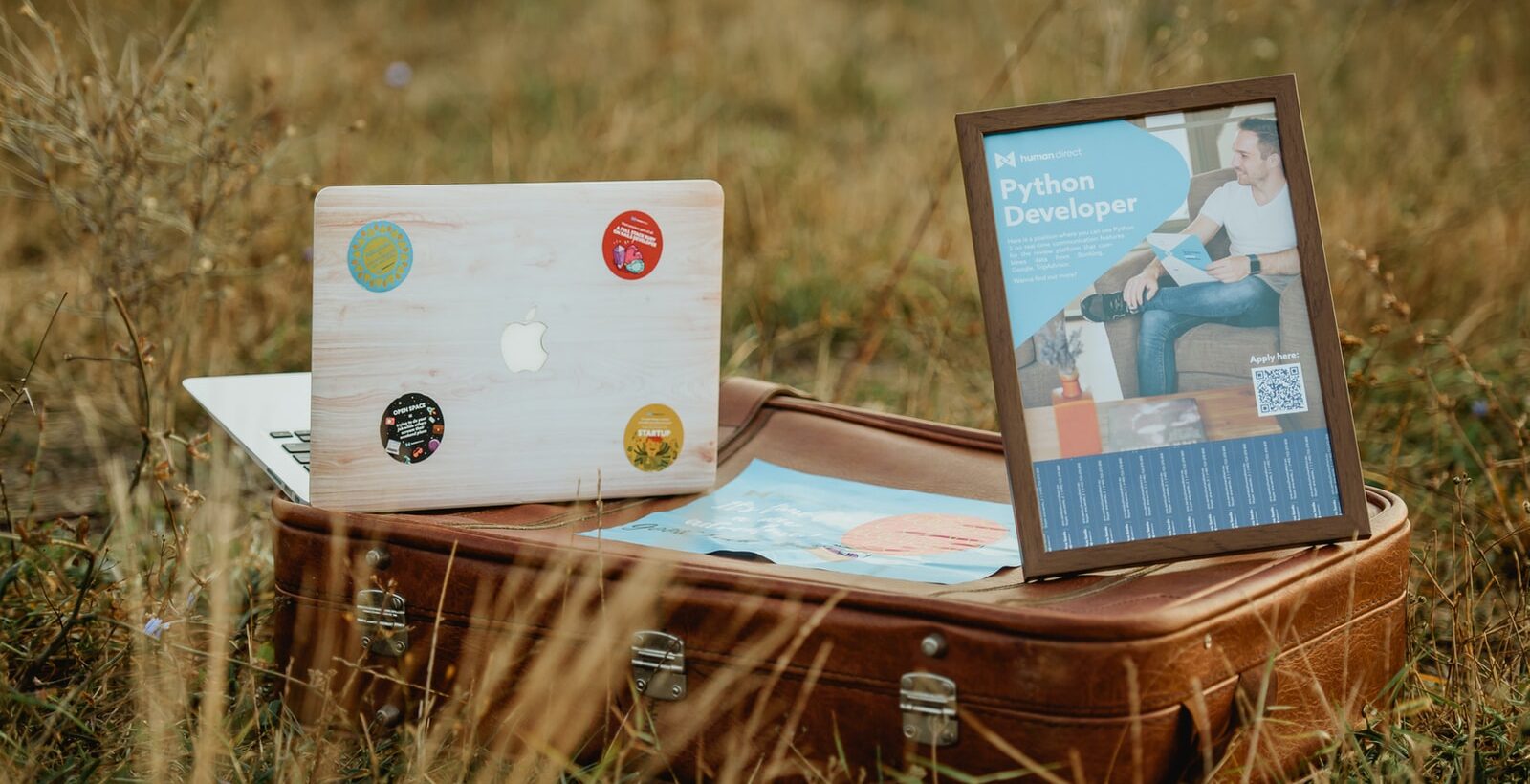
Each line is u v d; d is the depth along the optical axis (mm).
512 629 1878
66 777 1822
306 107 5445
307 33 7043
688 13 7977
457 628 1928
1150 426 1876
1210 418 1888
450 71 6965
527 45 7547
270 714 1970
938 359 3652
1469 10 6363
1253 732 1742
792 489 2307
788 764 1775
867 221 4902
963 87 6891
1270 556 1878
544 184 2109
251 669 1929
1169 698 1636
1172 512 1862
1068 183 1900
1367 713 1954
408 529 1945
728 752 1807
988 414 3432
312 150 4992
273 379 2721
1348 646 1898
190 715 1940
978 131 1886
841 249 4648
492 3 8281
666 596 1799
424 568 1940
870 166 5633
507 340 2113
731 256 4652
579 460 2158
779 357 4250
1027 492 1829
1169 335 1896
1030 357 1871
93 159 3090
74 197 3199
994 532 2076
